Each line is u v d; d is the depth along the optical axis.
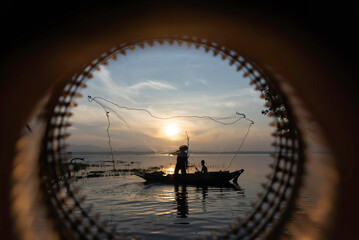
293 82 2.40
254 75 2.98
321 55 2.17
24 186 2.38
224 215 8.48
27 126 2.34
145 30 2.38
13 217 2.15
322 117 2.28
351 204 2.13
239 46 2.45
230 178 16.23
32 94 2.14
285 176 3.14
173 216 8.45
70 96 3.04
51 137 3.14
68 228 3.06
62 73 2.27
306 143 2.92
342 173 2.20
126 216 8.43
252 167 33.50
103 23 2.26
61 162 3.29
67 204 3.26
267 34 2.29
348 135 2.11
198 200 11.30
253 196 12.09
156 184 16.97
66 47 2.22
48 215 2.94
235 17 2.28
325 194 2.46
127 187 15.64
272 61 2.41
